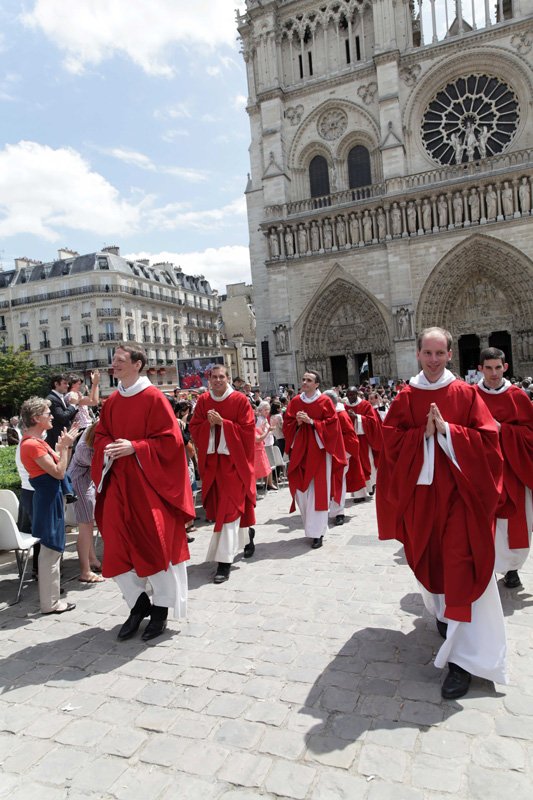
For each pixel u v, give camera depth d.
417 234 36.72
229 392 8.79
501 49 35.69
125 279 70.06
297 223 40.69
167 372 76.06
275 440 17.47
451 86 38.22
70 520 9.39
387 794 3.67
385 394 28.94
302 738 4.32
